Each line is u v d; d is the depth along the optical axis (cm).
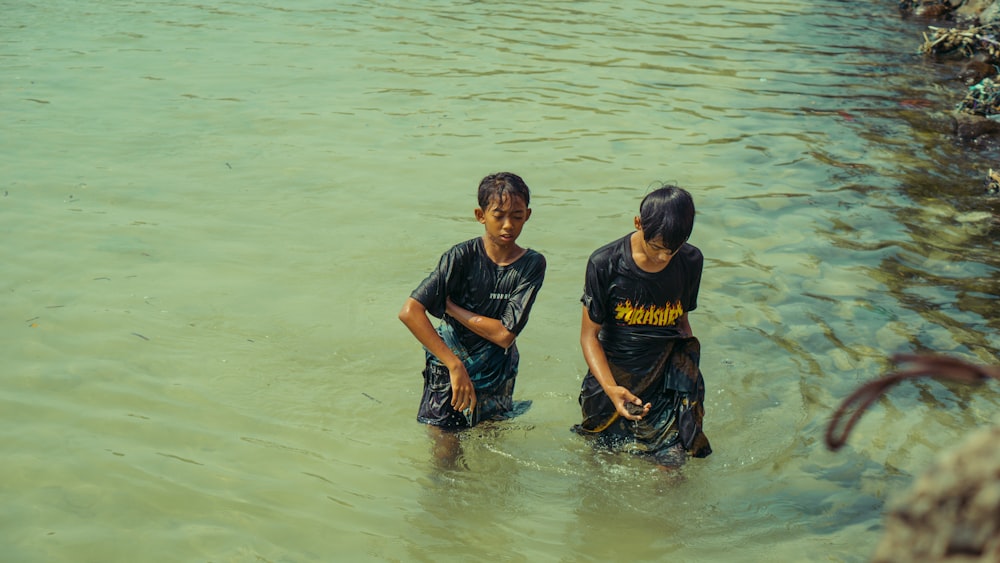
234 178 745
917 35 1374
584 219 684
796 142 888
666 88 1049
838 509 389
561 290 582
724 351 519
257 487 389
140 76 1023
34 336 500
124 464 398
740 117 957
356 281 587
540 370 503
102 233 635
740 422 455
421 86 1019
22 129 838
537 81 1054
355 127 877
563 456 428
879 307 570
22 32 1209
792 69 1157
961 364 145
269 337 518
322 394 468
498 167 786
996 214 728
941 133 937
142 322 523
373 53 1153
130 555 341
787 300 579
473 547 360
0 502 368
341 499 386
